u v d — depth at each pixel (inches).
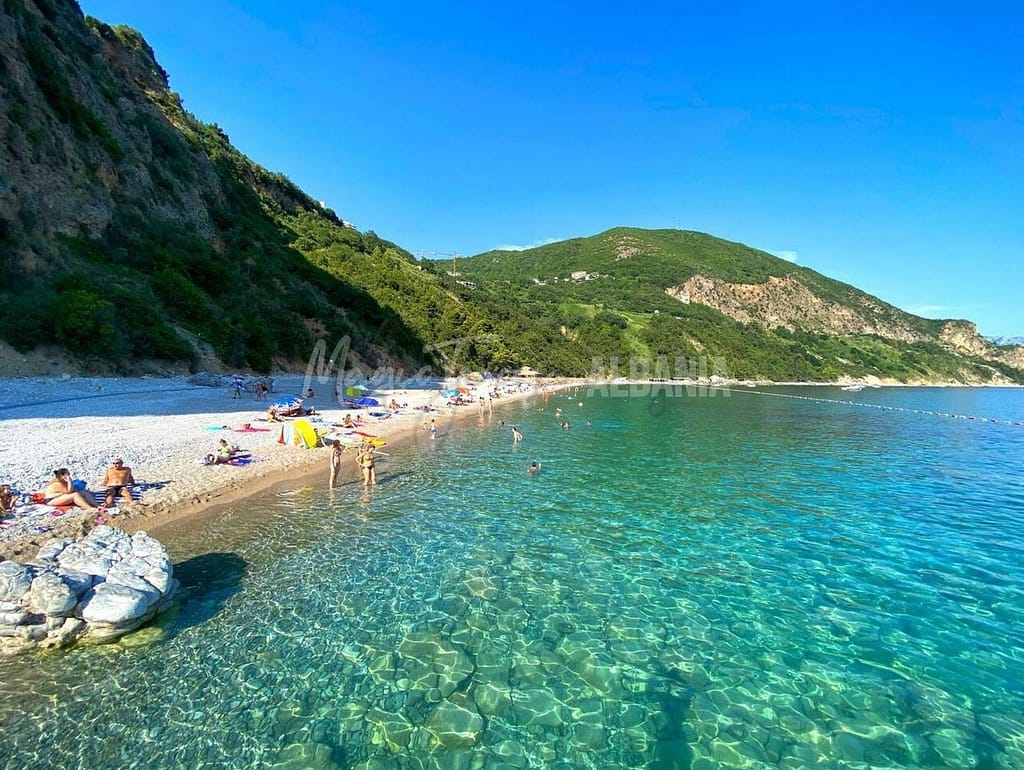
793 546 533.6
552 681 306.8
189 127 2965.1
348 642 334.6
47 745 240.1
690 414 1856.5
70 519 459.5
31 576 320.2
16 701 265.9
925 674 326.3
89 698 270.8
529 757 249.4
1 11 1429.6
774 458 1027.3
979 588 446.3
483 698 289.0
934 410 2454.5
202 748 244.2
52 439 689.0
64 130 1535.4
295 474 717.9
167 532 482.6
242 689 285.0
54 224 1375.5
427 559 467.5
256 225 2733.8
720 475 855.7
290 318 1999.3
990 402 3270.2
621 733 267.7
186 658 308.0
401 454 932.0
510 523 575.2
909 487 807.1
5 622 299.7
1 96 1337.4
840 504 694.5
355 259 3368.6
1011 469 984.3
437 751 250.1
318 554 463.8
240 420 971.3
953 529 598.5
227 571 421.1
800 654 343.6
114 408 949.8
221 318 1648.6
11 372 1009.5
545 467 867.4
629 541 534.0
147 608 332.8
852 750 262.5
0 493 448.5
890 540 557.6
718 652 343.0
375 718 269.6
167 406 1028.5
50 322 1116.5
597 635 357.4
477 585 422.3
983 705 299.0
